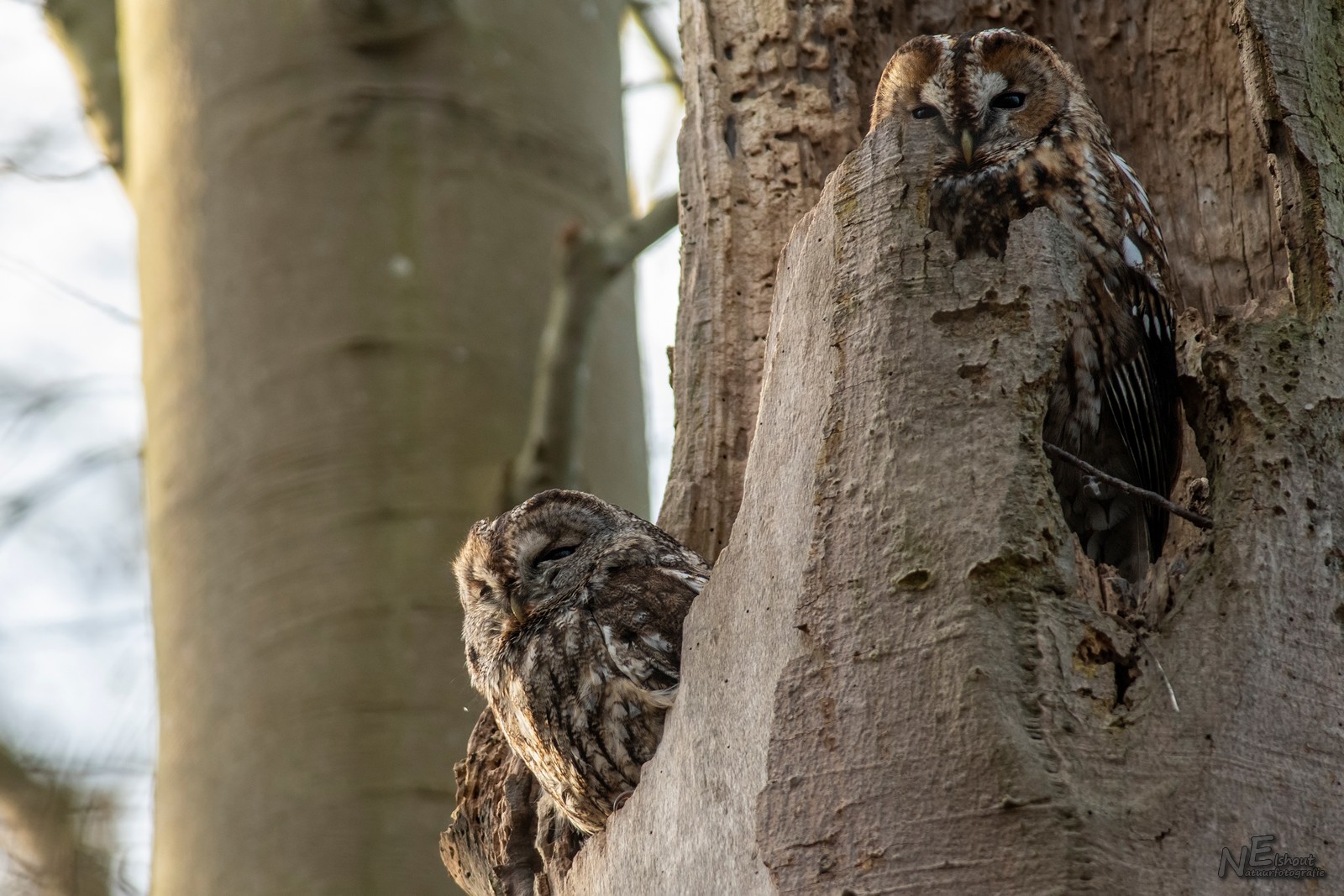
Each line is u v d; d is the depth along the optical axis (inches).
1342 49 355.6
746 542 323.0
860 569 293.7
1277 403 313.6
